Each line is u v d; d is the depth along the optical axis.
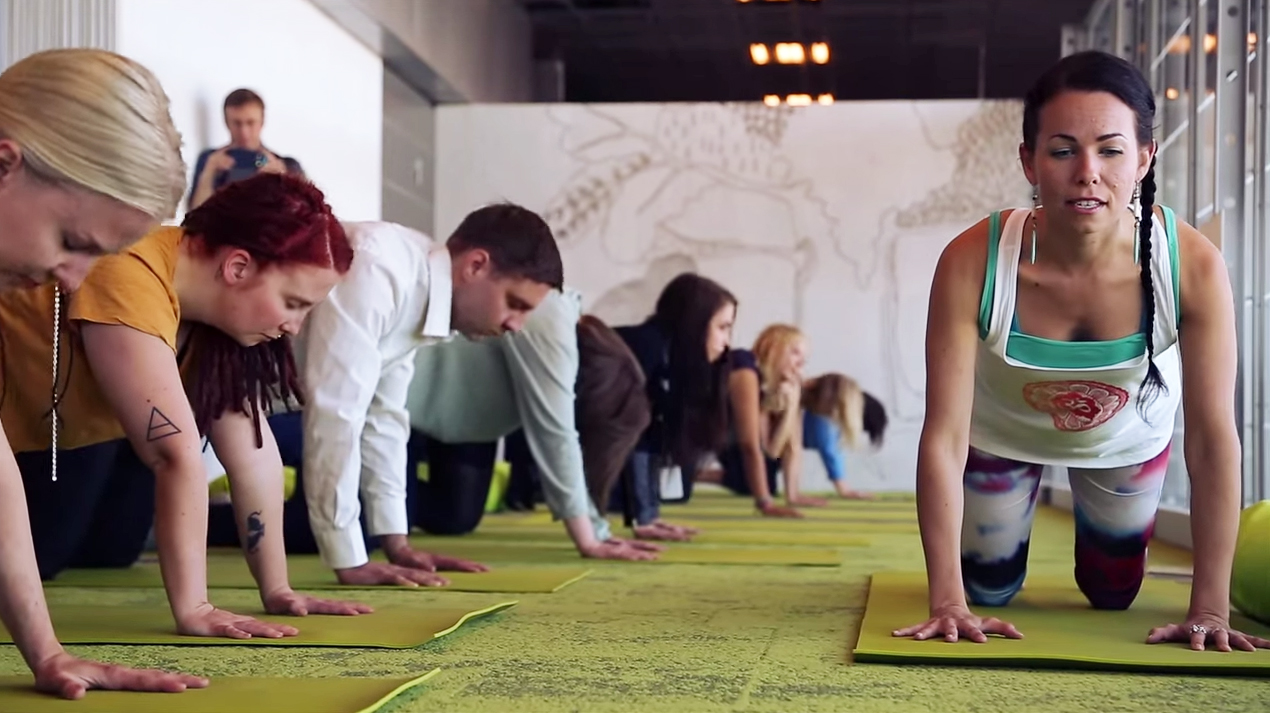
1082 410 2.42
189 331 2.21
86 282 1.96
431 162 8.43
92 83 1.36
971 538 2.65
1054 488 7.53
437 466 4.52
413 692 1.67
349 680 1.70
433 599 2.68
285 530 3.79
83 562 3.43
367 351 2.79
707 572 3.36
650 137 8.33
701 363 4.40
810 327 8.23
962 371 2.25
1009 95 10.41
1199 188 4.96
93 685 1.60
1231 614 2.66
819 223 8.23
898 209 8.20
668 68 10.64
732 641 2.15
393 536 3.15
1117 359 2.31
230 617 2.10
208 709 1.50
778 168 8.27
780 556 3.79
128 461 3.31
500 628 2.28
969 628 2.08
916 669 1.88
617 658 1.96
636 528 4.40
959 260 2.26
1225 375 2.20
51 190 1.35
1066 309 2.27
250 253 2.07
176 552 2.06
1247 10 4.34
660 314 4.44
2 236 1.36
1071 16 8.84
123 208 1.38
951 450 2.23
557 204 8.38
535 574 3.17
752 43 10.08
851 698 1.65
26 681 1.67
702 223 8.30
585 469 3.96
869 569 3.46
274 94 6.06
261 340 2.18
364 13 6.61
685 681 1.77
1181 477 5.36
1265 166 4.12
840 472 7.45
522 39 9.97
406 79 7.93
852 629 2.30
